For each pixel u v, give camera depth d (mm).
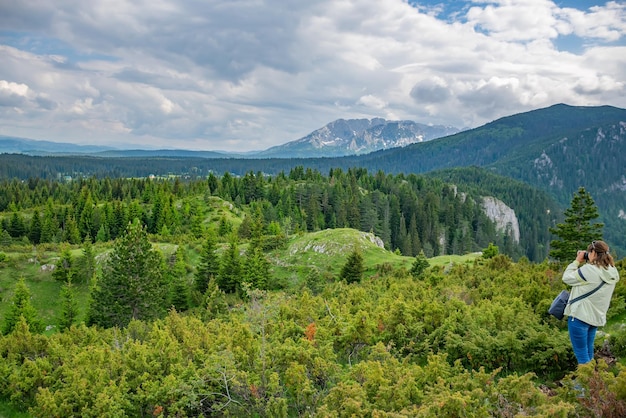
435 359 10148
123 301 47000
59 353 16266
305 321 17328
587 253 8742
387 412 7809
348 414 8141
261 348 12250
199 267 66688
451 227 160750
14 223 113062
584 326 8516
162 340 14531
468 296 17922
